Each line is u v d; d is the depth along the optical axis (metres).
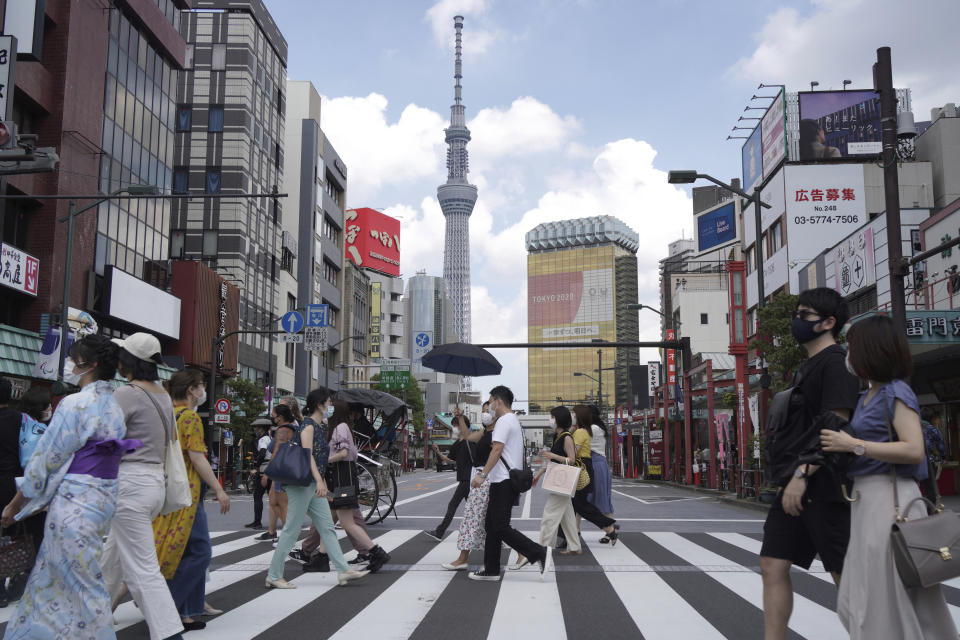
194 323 36.34
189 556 5.51
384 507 17.48
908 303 25.52
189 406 5.77
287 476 6.92
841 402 3.51
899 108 44.50
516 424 7.78
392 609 6.24
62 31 26.86
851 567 3.35
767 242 42.25
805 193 38.94
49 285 25.58
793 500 3.61
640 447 54.16
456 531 12.51
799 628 5.55
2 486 6.44
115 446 4.29
